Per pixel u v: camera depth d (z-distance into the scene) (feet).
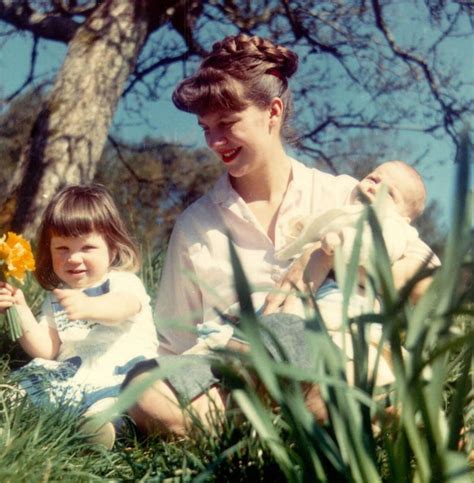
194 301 12.26
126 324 11.60
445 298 6.16
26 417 9.27
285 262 11.62
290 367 6.17
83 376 11.12
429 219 21.18
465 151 5.96
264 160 11.85
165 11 25.71
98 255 11.68
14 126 30.66
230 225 12.02
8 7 27.37
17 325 11.50
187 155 29.43
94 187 12.02
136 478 7.91
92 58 24.32
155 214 28.66
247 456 7.64
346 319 6.56
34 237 22.58
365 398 6.14
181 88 11.66
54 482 7.72
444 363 6.19
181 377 9.45
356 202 12.09
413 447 6.09
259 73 11.56
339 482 6.31
